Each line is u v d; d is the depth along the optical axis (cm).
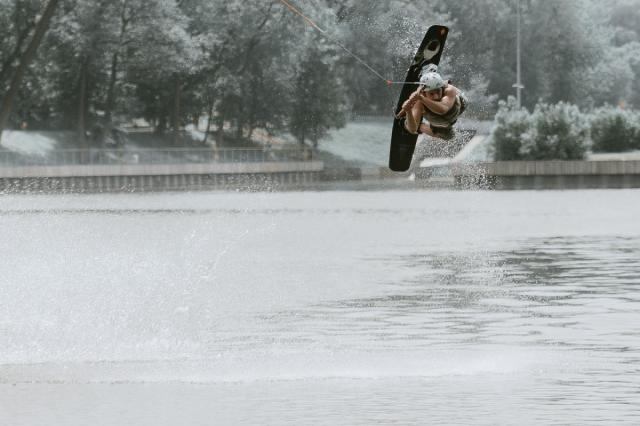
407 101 4219
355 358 3956
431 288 6288
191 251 8894
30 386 3475
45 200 18938
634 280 6625
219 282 6581
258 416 3023
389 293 6038
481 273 7144
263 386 3450
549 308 5341
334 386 3441
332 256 8562
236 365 3816
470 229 11938
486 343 4275
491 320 4934
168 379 3578
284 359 3944
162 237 10456
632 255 8525
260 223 12838
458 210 15825
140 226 12131
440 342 4312
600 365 3756
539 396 3250
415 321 4928
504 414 3009
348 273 7150
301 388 3412
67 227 11931
